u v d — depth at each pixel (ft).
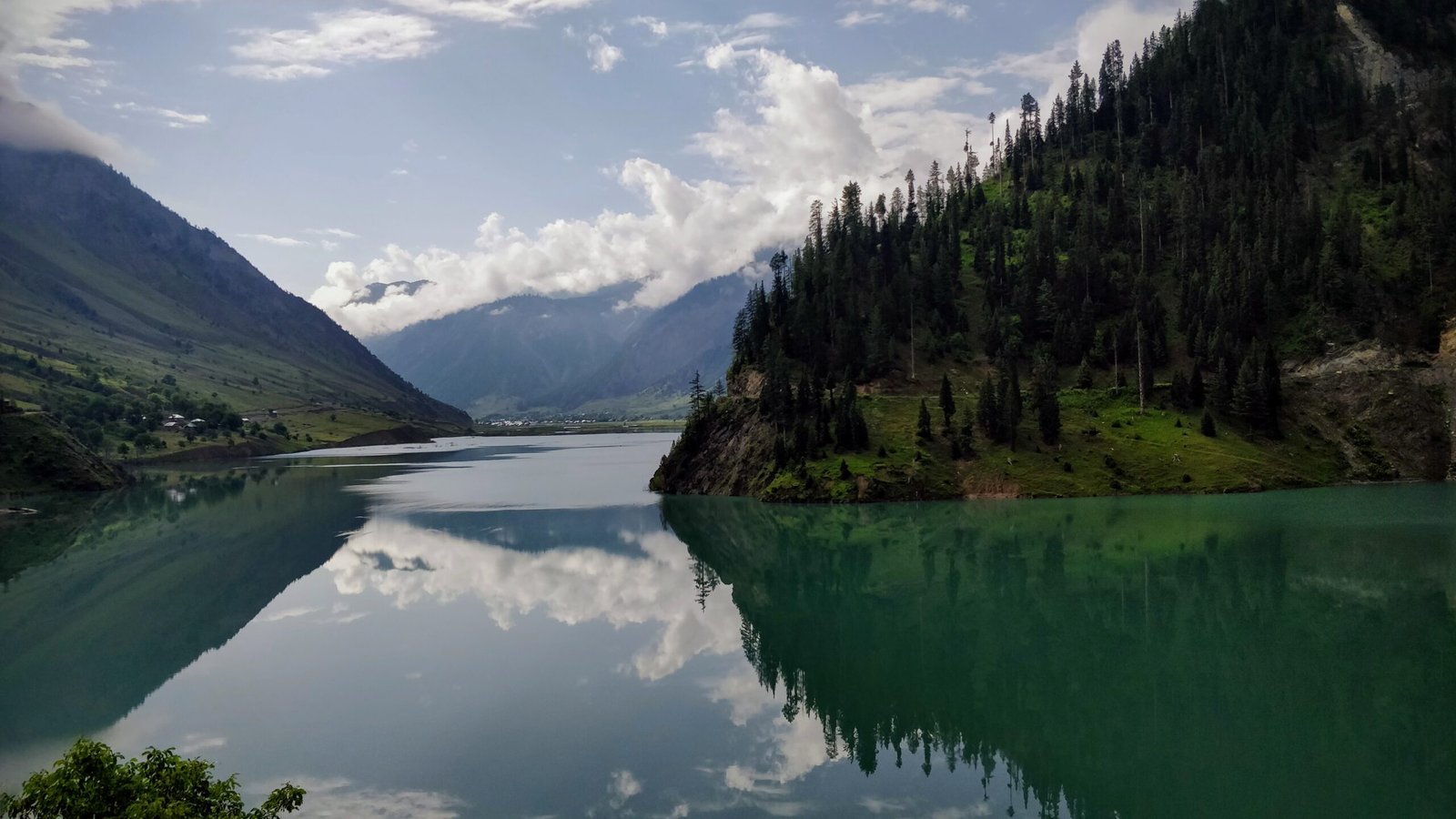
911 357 655.35
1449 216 620.49
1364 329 576.61
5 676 213.87
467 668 214.07
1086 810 136.77
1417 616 239.09
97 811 85.51
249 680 207.00
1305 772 149.69
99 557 380.99
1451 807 136.56
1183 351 622.95
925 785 147.33
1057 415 517.14
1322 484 490.08
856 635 241.55
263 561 363.76
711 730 172.96
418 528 450.71
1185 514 403.75
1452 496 438.81
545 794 143.43
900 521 419.33
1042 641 230.68
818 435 538.88
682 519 466.29
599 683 202.18
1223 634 229.86
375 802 141.38
